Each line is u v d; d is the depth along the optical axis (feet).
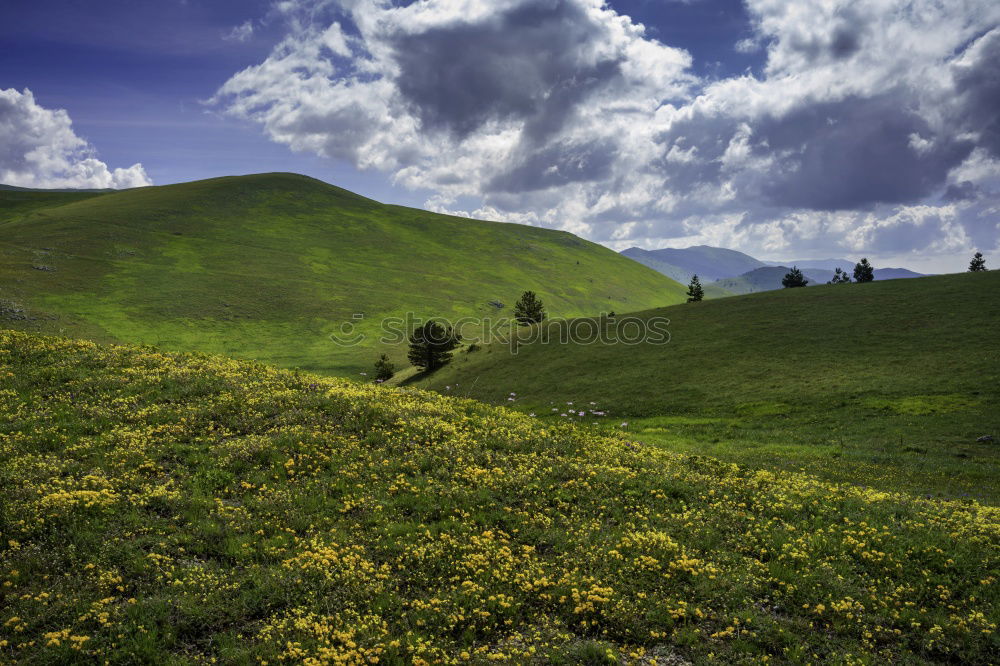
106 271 575.79
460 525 47.70
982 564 43.93
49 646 31.22
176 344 440.45
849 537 48.55
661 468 65.82
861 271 423.23
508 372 266.98
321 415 69.92
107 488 48.06
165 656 31.68
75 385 71.67
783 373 184.34
